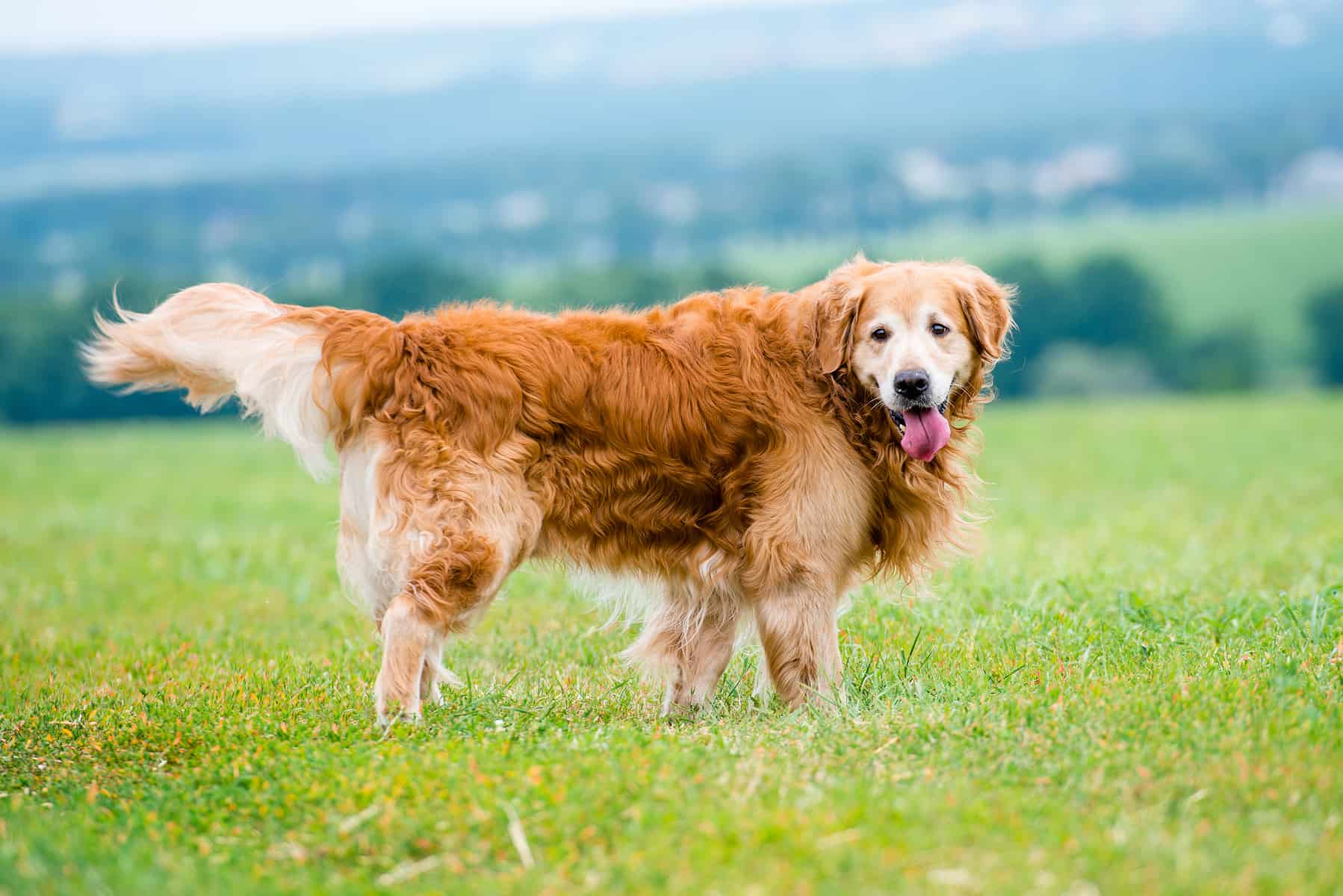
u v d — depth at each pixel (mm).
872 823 3979
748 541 5902
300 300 65562
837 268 6145
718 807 4184
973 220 108312
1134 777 4340
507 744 5055
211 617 9031
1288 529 10438
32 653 7844
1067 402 54000
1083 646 6355
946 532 6277
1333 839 3805
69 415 53781
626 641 7547
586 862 3873
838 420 5949
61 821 4375
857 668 6363
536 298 64875
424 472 5641
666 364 5961
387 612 5574
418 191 125000
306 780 4676
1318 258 76562
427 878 3861
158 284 56750
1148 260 79562
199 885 3760
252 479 21812
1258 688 5211
